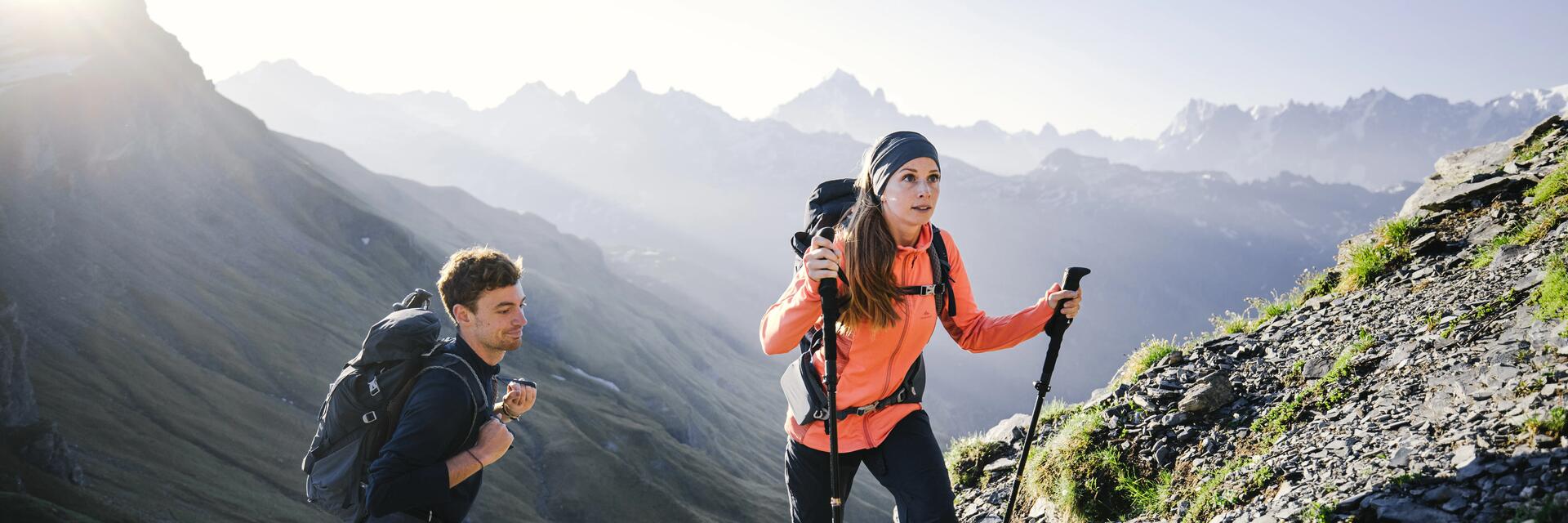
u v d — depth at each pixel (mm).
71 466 108562
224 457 131125
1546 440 4293
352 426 4156
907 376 4352
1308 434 5812
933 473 4211
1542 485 4000
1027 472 7492
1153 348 9055
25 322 147125
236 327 175625
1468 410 5035
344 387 4117
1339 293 8742
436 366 4086
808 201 4586
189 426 135500
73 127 193500
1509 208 8656
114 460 117062
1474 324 6230
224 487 120875
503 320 4297
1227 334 8852
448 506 4270
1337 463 5207
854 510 155750
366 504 3898
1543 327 5543
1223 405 6898
